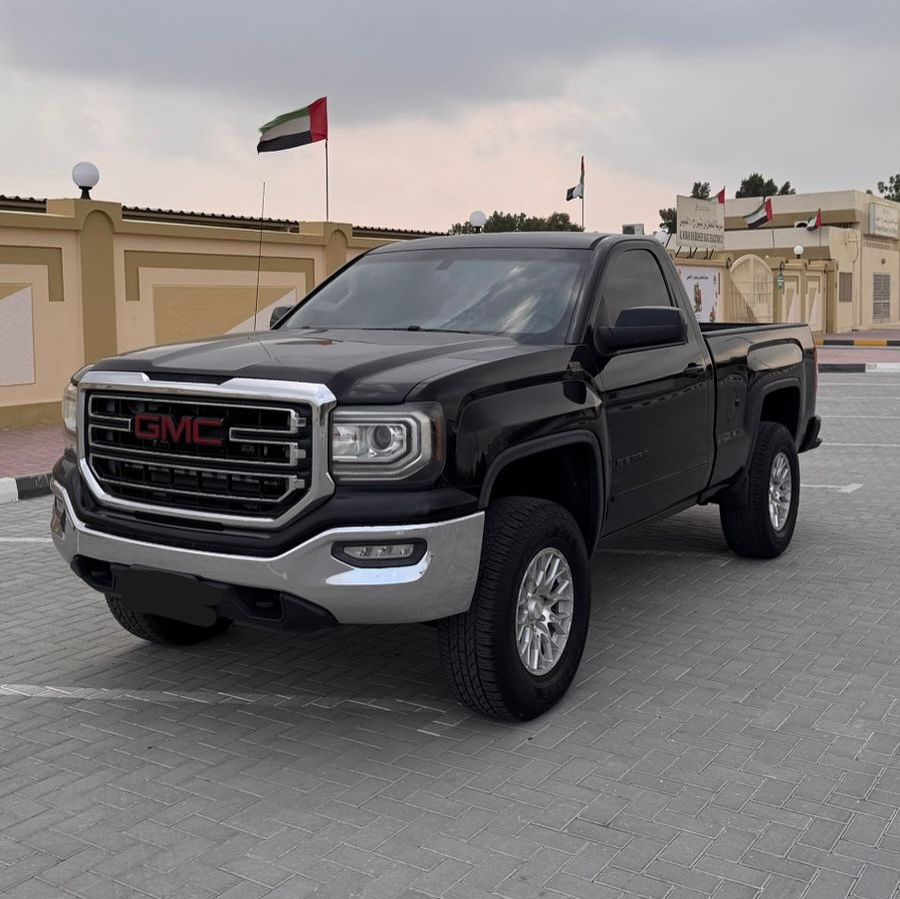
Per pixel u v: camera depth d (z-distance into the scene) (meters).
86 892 3.29
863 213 49.31
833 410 16.64
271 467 4.06
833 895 3.26
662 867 3.42
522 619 4.49
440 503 4.00
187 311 15.34
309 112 15.99
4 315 13.23
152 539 4.31
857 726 4.52
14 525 8.68
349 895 3.27
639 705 4.76
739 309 34.38
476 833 3.64
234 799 3.90
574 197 27.48
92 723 4.62
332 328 5.45
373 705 4.80
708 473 6.26
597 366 5.04
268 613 4.18
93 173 13.94
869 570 6.99
